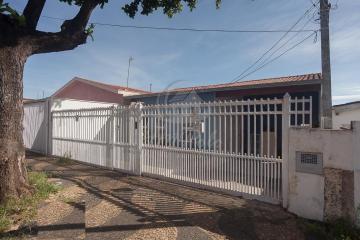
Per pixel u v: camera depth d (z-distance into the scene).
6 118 6.40
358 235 4.96
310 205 5.73
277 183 6.35
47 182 7.73
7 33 6.41
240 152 6.97
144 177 9.01
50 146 13.55
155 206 6.31
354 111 14.16
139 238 4.84
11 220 5.43
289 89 11.78
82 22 7.24
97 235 4.93
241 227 5.29
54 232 5.01
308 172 5.78
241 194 6.89
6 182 6.26
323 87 9.00
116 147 10.12
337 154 5.41
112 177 9.02
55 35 6.94
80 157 11.76
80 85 22.52
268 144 6.48
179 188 7.69
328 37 9.07
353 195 5.23
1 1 6.11
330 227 5.29
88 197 6.93
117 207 6.25
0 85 6.39
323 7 9.12
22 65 6.68
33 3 6.88
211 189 7.45
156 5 8.49
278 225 5.40
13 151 6.45
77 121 12.00
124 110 9.87
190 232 5.07
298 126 6.00
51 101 13.56
